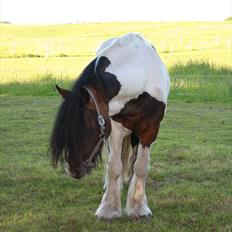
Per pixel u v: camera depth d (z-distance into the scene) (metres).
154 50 5.11
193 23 62.44
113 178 4.80
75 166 4.04
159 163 7.07
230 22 61.78
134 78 4.43
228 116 11.62
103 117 4.14
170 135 9.32
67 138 3.96
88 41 43.28
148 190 5.84
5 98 14.57
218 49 33.00
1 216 4.93
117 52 4.53
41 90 15.62
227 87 14.86
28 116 11.42
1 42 42.84
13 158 7.40
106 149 4.96
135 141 5.08
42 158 7.44
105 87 4.22
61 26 63.38
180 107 13.00
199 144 8.53
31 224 4.71
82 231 4.54
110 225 4.66
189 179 6.35
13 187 5.94
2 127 10.01
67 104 4.02
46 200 5.45
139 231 4.54
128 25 64.00
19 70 21.38
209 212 5.05
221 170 6.69
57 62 26.81
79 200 5.47
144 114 4.62
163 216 4.93
